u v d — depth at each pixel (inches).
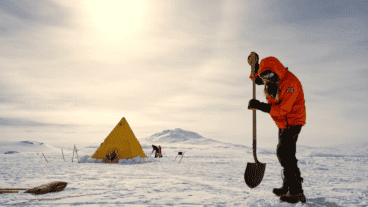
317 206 107.4
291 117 113.5
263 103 115.3
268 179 249.4
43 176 259.0
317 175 301.9
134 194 153.2
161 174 296.0
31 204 123.2
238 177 269.3
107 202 128.1
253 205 109.7
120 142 575.2
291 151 113.7
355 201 124.3
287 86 110.7
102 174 286.0
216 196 146.7
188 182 220.1
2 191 153.3
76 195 148.9
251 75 126.6
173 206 118.0
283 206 105.6
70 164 470.9
